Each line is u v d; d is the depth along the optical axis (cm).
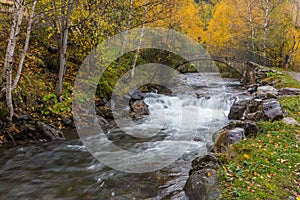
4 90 677
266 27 2195
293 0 2394
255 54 2097
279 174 379
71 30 958
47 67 952
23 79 784
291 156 432
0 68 750
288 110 711
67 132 726
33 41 973
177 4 1373
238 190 335
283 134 526
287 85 1134
